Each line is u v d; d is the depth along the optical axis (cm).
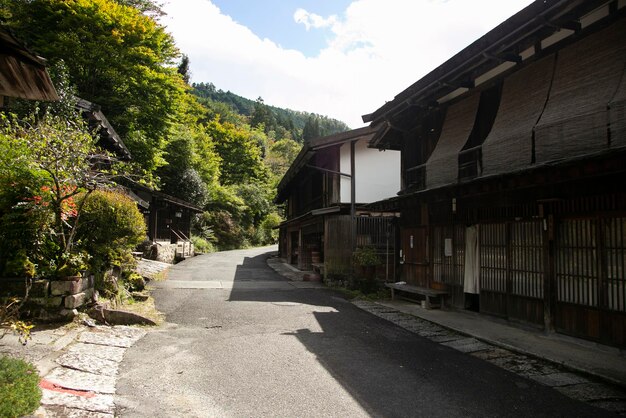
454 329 779
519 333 737
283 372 532
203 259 2380
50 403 390
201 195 2986
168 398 438
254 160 4894
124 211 826
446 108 1043
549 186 692
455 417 410
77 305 706
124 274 1012
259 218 4562
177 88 2077
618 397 467
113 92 1944
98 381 466
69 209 754
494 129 823
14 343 548
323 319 873
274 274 1736
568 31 698
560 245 690
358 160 1670
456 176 931
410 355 622
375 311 989
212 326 780
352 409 424
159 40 2042
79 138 753
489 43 714
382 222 1546
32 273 657
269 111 10012
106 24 1812
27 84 466
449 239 999
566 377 529
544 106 718
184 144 2909
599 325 620
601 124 596
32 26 1805
